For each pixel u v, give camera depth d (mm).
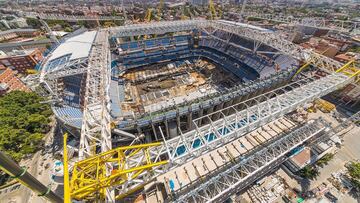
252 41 88625
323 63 67688
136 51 95562
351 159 47312
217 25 95938
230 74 85062
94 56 66438
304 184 41812
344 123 51750
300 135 43875
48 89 55281
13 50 107438
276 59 76000
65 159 22734
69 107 57250
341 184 41875
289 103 41500
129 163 32562
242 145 40938
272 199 39188
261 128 45281
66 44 78000
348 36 109500
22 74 101188
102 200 24484
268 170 42031
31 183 17766
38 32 158250
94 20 170750
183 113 52219
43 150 53156
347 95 65062
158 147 33375
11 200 42062
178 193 31906
